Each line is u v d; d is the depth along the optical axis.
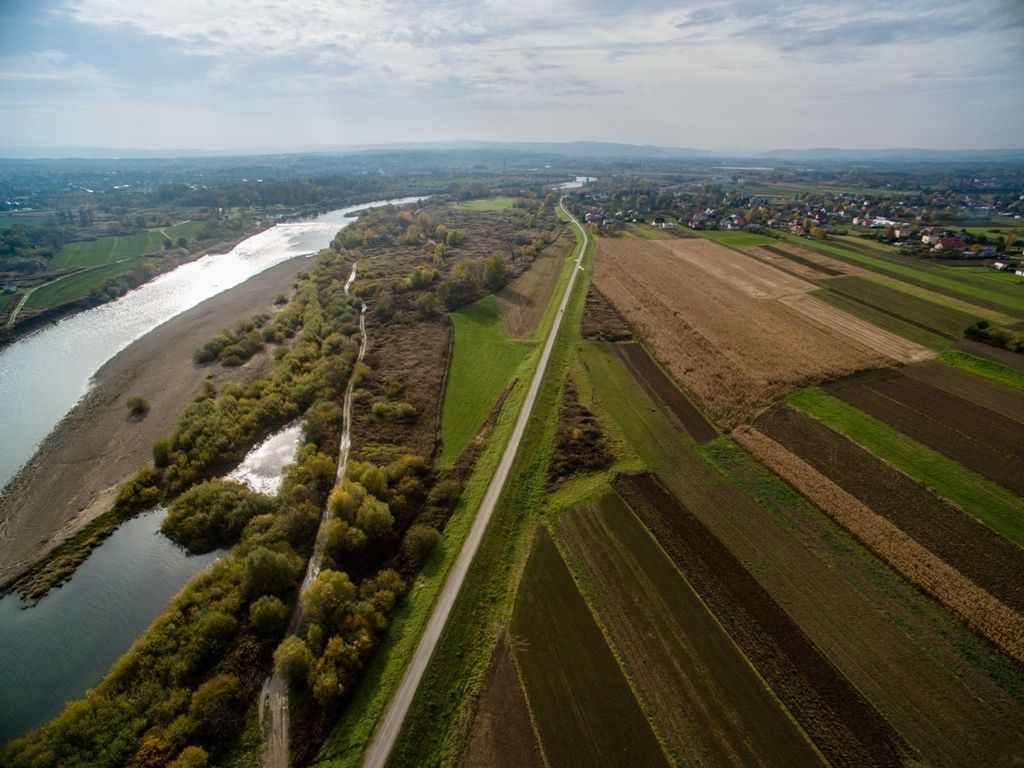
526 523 46.66
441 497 49.81
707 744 29.03
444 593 39.47
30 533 48.53
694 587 39.22
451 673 33.59
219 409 64.38
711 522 45.75
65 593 42.44
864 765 27.91
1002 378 67.50
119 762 28.59
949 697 31.31
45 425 66.31
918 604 37.38
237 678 33.25
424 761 29.02
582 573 40.69
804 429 57.97
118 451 60.16
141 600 41.88
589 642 35.09
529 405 65.81
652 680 32.53
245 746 29.86
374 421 63.31
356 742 29.70
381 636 36.31
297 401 69.12
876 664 33.34
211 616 36.16
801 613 36.97
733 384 68.19
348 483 48.09
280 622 37.00
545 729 29.95
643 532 44.78
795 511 46.72
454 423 63.94
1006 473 49.69
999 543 41.94
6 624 39.69
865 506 46.16
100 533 48.28
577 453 55.62
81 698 34.19
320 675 32.38
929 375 68.81
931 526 43.81
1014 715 30.25
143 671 33.47
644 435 59.06
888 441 55.19
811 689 31.88
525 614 37.31
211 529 48.03
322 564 41.81
